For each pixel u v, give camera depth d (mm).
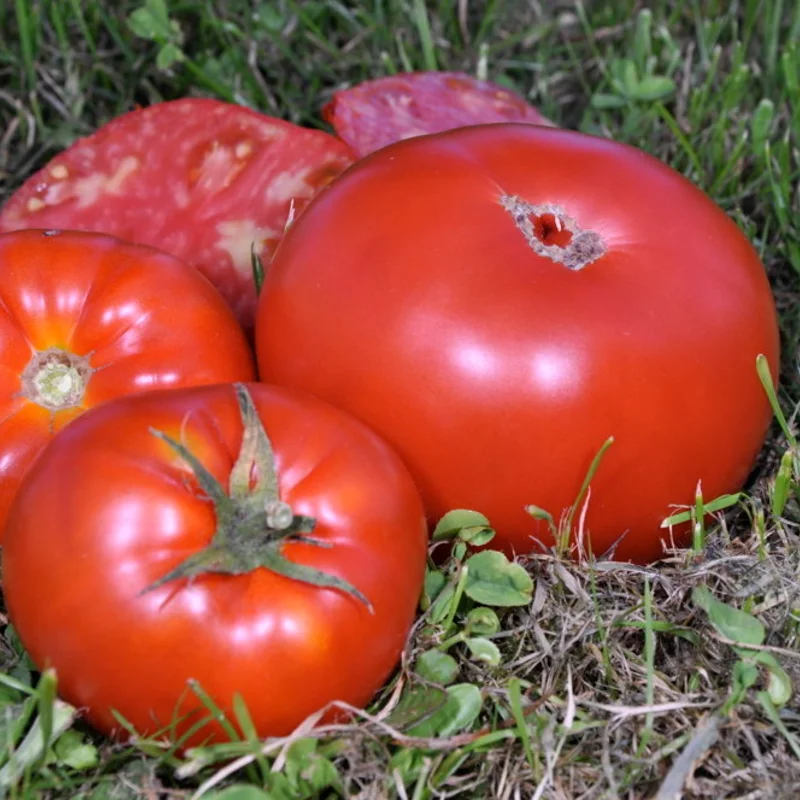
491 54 433
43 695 197
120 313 247
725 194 377
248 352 268
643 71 411
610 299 228
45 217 306
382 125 337
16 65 406
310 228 250
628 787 223
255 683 202
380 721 223
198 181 307
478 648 237
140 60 411
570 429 226
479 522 238
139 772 220
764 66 423
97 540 200
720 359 235
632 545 254
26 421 243
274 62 421
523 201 239
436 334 226
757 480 290
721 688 237
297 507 209
